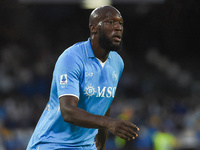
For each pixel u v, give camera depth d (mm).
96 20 10414
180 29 60750
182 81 74438
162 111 56406
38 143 10906
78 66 10156
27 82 61031
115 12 10344
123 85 65688
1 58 65688
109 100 11227
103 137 12820
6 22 67438
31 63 66625
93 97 10672
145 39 76312
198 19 35188
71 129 10648
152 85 68562
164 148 37156
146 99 60781
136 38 76438
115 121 9000
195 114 55312
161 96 63125
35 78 62438
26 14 66750
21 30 69750
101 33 10320
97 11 10484
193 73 77438
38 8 66250
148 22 68000
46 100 53906
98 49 10578
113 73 11266
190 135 47406
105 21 10273
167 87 69000
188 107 59625
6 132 40125
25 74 62469
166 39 73062
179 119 54000
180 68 78688
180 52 77875
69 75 9930
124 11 64375
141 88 66938
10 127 46719
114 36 10281
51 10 70875
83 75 10367
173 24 49438
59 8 71500
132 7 63812
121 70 11906
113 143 41812
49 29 73125
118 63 11664
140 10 64312
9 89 58594
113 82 11258
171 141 37875
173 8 35469
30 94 59625
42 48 70750
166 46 75812
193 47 75062
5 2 46344
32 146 11023
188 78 75375
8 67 63719
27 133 44281
